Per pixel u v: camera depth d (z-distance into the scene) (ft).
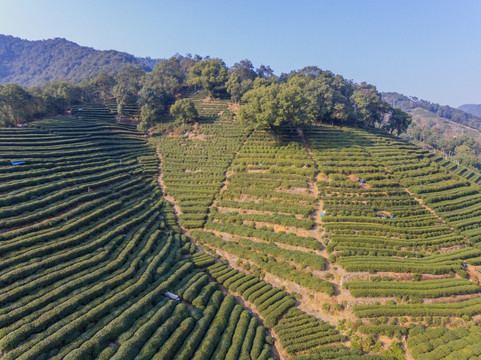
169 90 385.29
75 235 136.46
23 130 226.79
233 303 125.70
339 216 171.83
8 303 97.19
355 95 343.67
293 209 179.11
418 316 117.29
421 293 125.08
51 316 93.76
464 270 140.77
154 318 102.22
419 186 201.67
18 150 194.49
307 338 110.93
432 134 554.46
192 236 175.42
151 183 223.71
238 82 378.94
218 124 301.63
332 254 147.43
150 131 310.86
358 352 104.94
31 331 88.69
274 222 174.09
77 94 342.23
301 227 167.43
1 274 104.88
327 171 210.38
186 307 115.65
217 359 96.63
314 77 393.91
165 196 214.07
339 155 234.38
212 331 105.81
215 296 125.70
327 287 130.31
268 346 107.24
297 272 142.00
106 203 173.27
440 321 115.96
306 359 102.01
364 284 129.70
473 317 118.01
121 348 87.81
